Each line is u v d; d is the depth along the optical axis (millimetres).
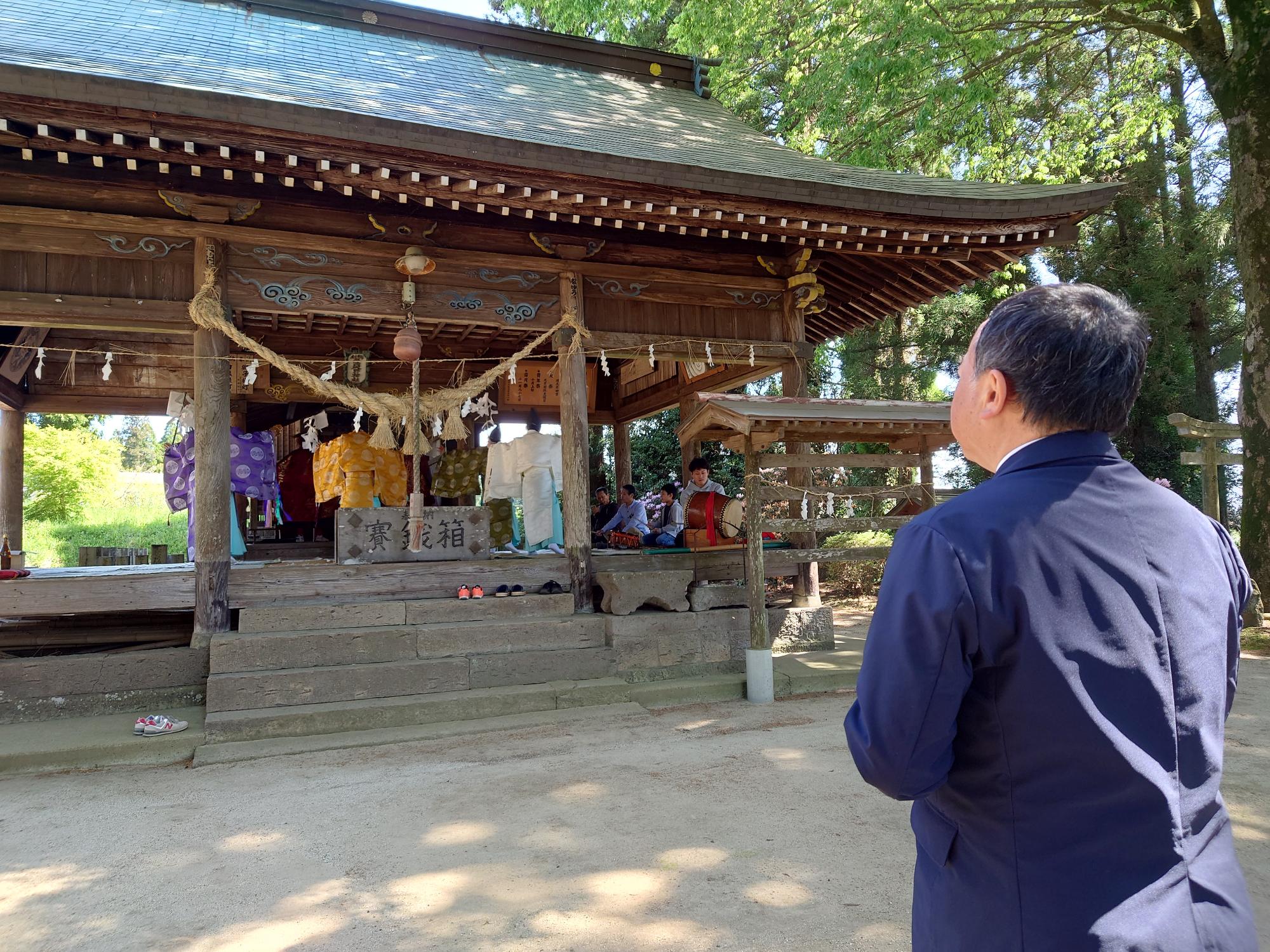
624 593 6793
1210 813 1112
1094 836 1069
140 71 5457
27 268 5938
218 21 8570
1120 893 1043
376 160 5609
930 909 1235
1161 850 1059
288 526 11133
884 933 2711
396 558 6715
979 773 1154
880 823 3711
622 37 15047
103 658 5770
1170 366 15344
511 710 5922
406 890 3105
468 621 6469
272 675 5574
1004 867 1108
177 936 2787
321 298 6617
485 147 5750
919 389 16812
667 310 7762
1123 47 14250
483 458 9562
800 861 3309
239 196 6340
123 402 10062
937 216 7082
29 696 5582
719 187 6418
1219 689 1159
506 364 7125
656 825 3721
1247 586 1338
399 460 9125
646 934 2736
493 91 8445
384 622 6258
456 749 5133
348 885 3162
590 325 7449
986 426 1355
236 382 9641
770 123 16453
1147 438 15859
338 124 5340
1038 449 1245
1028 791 1104
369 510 6668
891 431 6723
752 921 2812
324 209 6688
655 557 7562
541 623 6512
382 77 7785
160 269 6285
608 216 6570
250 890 3139
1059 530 1151
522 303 7242
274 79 6445
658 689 6340
